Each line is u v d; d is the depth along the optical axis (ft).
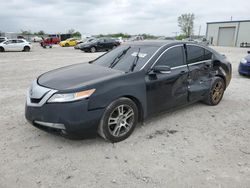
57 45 139.33
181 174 9.40
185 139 12.32
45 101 10.61
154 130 13.30
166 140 12.17
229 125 14.23
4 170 9.48
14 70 34.22
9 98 19.01
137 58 13.48
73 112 10.32
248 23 143.02
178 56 14.39
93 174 9.34
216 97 17.65
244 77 29.68
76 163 10.03
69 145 11.46
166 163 10.12
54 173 9.36
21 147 11.21
